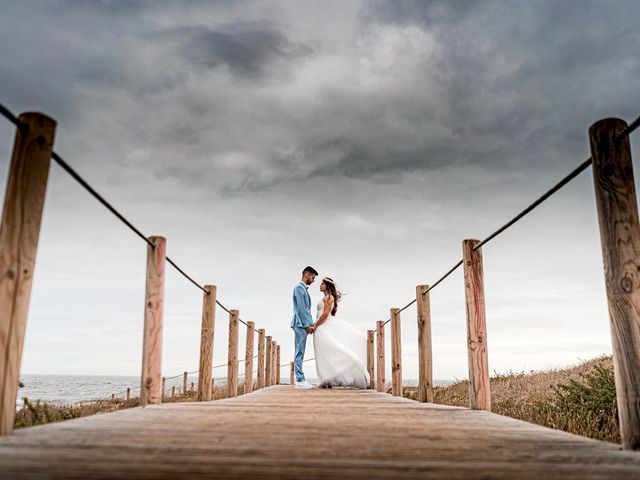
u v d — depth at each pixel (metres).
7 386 1.85
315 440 1.94
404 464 1.54
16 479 1.27
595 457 1.70
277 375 13.22
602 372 7.11
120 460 1.51
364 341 8.34
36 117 2.01
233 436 2.00
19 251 1.90
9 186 1.92
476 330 3.52
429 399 4.71
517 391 12.41
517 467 1.53
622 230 2.00
